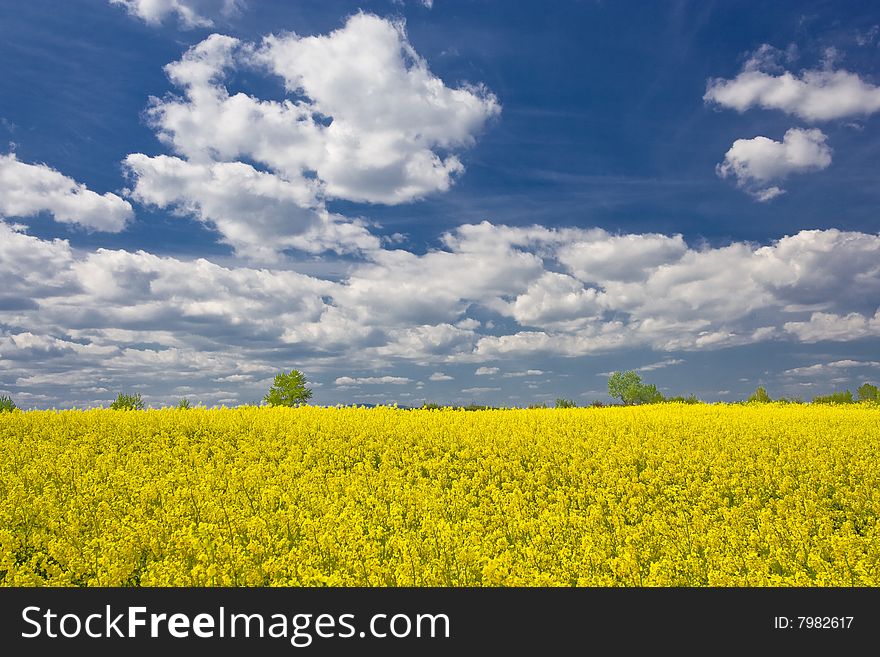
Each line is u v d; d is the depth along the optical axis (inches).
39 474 543.5
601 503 488.7
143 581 318.7
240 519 406.9
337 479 538.9
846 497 502.3
